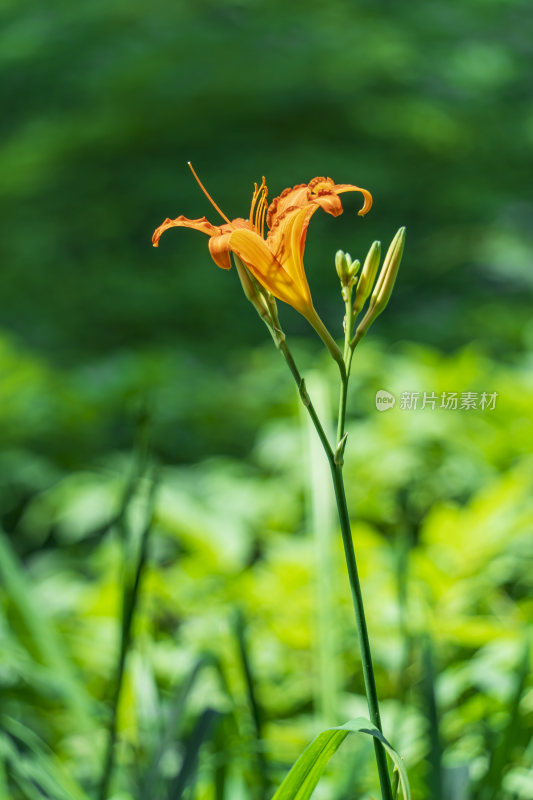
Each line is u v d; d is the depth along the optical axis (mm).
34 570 4492
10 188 11164
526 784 2055
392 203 11414
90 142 11344
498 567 3086
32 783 2025
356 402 4617
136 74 11516
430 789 1965
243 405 5820
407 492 3818
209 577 3062
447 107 12062
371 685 1734
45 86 12625
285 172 11031
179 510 3082
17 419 5375
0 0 13414
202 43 11789
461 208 11102
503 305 8977
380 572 2814
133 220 11211
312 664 2764
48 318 9875
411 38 12383
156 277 10344
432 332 8867
